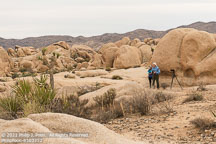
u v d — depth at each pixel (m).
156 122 7.64
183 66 18.61
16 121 3.17
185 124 6.96
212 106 8.76
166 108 9.10
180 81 18.64
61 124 3.80
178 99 11.35
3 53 49.25
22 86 8.41
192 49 18.33
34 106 6.99
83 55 71.12
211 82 17.56
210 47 18.14
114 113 9.20
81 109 8.78
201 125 6.35
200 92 13.29
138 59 46.00
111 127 7.61
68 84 19.41
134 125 7.55
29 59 56.09
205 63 17.78
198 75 17.84
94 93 12.05
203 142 5.30
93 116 8.97
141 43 61.19
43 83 9.16
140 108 9.13
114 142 3.60
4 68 47.62
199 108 8.80
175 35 19.45
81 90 14.34
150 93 11.93
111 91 10.96
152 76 17.03
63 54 63.41
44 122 3.84
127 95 11.28
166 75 19.56
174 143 5.33
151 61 20.23
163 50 19.59
